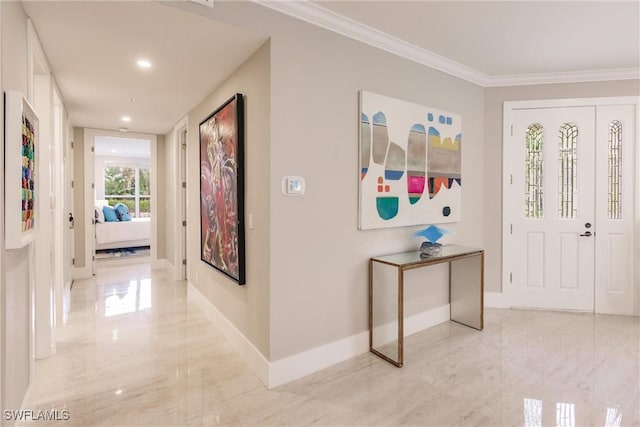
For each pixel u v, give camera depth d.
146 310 3.74
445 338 3.04
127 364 2.55
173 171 5.19
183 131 4.88
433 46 2.94
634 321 3.42
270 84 2.22
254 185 2.45
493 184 3.80
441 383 2.29
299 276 2.38
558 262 3.73
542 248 3.76
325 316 2.52
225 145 2.83
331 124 2.51
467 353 2.73
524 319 3.48
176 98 3.52
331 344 2.56
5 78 1.60
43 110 2.60
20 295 1.89
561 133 3.71
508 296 3.83
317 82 2.43
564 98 3.67
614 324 3.34
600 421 1.90
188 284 4.18
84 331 3.16
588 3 2.29
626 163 3.58
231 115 2.68
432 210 3.20
